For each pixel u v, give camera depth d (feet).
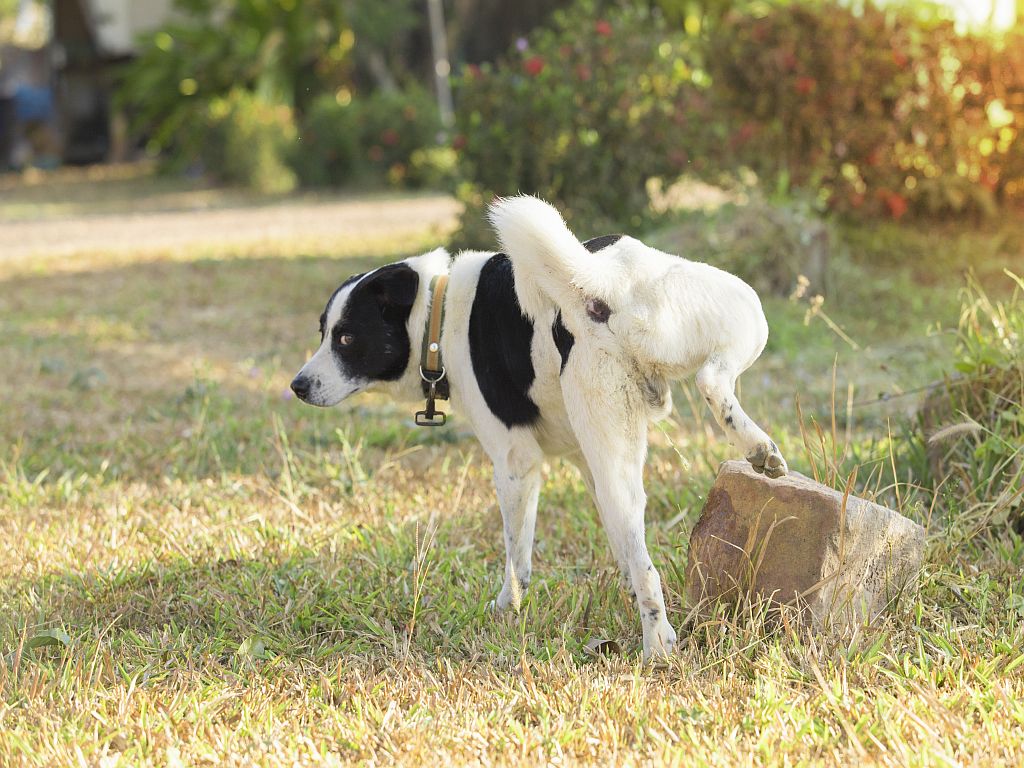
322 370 12.57
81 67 108.17
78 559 14.76
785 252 29.30
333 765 9.31
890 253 33.50
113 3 103.65
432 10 75.41
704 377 10.25
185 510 16.76
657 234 31.35
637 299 10.55
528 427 11.87
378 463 19.13
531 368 11.43
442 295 12.25
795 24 33.65
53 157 108.58
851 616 11.47
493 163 34.60
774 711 9.85
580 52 34.06
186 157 87.51
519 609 12.16
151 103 88.07
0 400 23.63
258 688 10.94
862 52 33.17
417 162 73.20
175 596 13.42
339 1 80.43
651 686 10.65
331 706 10.57
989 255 32.68
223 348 28.89
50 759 9.43
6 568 14.42
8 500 17.21
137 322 32.14
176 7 87.81
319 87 85.40
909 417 17.46
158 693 10.80
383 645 12.16
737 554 11.81
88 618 12.88
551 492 16.96
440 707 10.39
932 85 33.19
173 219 60.64
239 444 20.27
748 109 34.55
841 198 33.63
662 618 11.09
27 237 53.36
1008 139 33.50
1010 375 15.31
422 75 84.99
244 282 37.99
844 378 23.22
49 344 29.37
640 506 10.99
